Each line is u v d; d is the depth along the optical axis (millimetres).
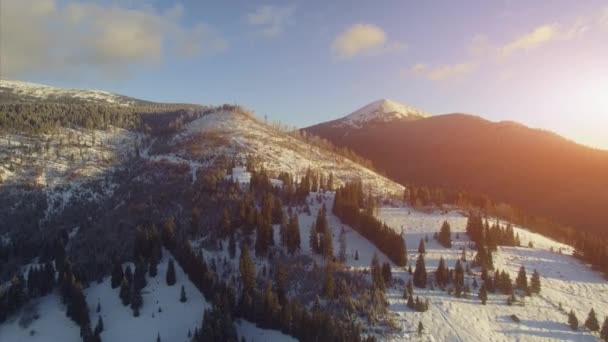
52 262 120062
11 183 166375
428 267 107938
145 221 129500
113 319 92000
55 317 95125
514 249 124438
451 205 162125
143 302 95312
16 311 96938
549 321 88625
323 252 108062
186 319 89938
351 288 94188
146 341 84812
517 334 84062
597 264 115312
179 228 124812
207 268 98188
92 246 125562
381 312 87312
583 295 100812
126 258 113500
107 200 165875
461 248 119562
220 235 117312
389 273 99250
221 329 78812
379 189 193750
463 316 88500
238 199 136500
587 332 85500
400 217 143125
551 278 108250
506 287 97688
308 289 95562
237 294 94375
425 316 87688
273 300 86125
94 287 104062
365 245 120562
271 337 83562
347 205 134000
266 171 173250
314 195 156125
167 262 110438
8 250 124438
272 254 108250
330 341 75938
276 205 129750
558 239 147500
